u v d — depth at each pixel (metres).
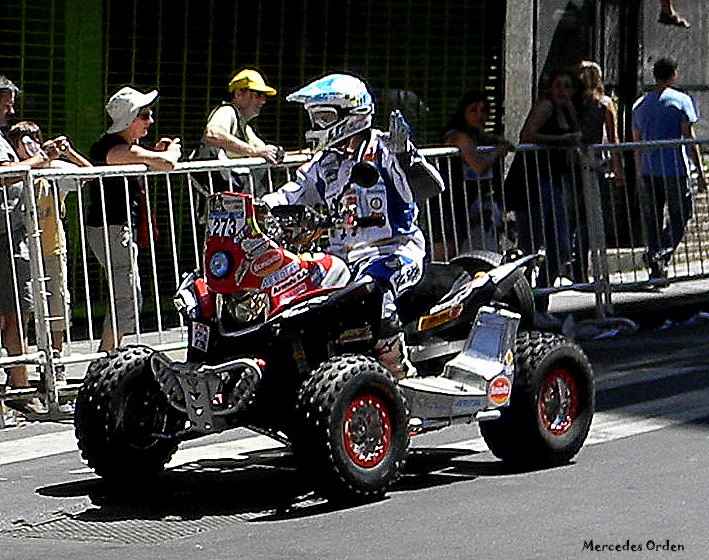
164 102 22.89
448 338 13.92
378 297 12.95
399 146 13.08
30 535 12.16
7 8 21.25
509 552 11.37
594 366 19.66
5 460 14.93
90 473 14.35
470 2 26.03
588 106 23.61
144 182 17.42
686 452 14.76
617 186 23.30
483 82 26.33
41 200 16.50
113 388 13.08
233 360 12.61
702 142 24.36
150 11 22.66
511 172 21.77
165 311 21.36
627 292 24.30
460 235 20.78
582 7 27.72
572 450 14.23
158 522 12.51
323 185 13.45
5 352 16.55
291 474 14.12
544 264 22.05
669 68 26.67
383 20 25.11
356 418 12.50
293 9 24.09
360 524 12.21
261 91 18.89
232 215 12.57
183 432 13.03
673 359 20.27
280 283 12.59
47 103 21.83
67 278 19.33
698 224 25.02
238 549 11.59
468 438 15.58
